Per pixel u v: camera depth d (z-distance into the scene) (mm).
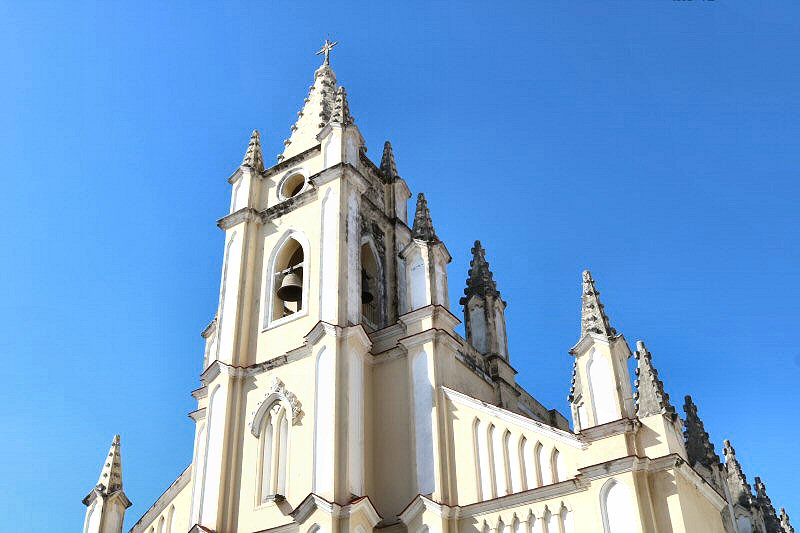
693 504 26406
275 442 33219
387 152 45219
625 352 28984
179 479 36625
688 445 37250
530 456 29219
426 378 32344
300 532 29516
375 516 29891
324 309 34531
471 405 31109
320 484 30344
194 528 32094
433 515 29188
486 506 28875
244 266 38594
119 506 36625
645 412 27438
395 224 42281
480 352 39375
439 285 34906
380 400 33219
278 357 34938
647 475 26156
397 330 34438
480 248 43281
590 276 30625
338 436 30984
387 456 31891
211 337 41969
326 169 38156
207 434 34938
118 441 38344
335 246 35938
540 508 27828
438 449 30625
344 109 40875
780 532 43250
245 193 41062
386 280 40219
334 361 32469
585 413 28234
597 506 26188
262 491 32562
